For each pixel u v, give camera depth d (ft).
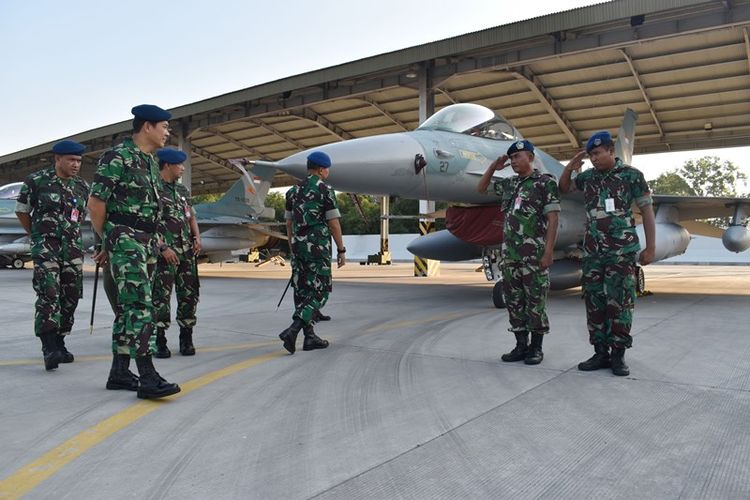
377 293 41.19
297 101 70.03
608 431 10.27
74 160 16.35
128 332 12.79
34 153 102.17
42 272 15.76
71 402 12.54
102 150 97.04
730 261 121.39
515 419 11.01
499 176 30.60
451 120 32.24
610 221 14.79
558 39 50.49
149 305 13.07
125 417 11.43
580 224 34.06
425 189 28.94
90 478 8.43
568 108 70.08
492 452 9.32
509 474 8.44
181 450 9.58
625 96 65.46
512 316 16.31
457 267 125.80
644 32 47.37
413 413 11.48
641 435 10.05
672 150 81.41
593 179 15.35
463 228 33.45
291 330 17.75
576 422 10.80
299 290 18.56
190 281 17.88
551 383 13.79
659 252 37.29
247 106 75.72
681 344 18.65
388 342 19.93
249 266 118.83
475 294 40.19
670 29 46.32
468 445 9.64
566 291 40.93
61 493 7.91
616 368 14.61
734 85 60.59
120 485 8.18
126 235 12.86
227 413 11.68
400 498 7.68
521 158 16.06
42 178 16.14
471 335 21.17
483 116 33.01
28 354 18.17
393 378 14.48
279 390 13.47
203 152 105.19
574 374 14.74
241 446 9.75
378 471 8.59
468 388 13.38
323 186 18.15
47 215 15.99
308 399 12.65
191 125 83.05
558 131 78.18
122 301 12.83
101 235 13.15
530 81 61.26
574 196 33.86
